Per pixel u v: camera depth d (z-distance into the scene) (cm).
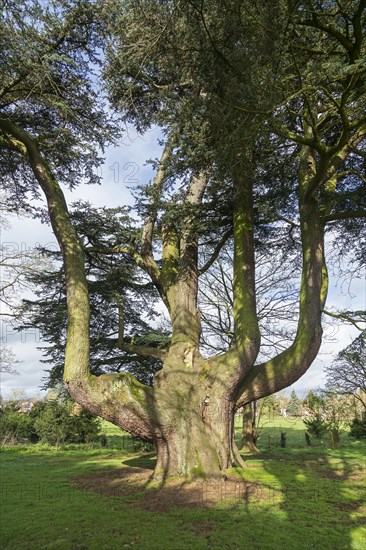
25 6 920
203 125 962
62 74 1105
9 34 916
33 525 693
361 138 1169
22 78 1059
